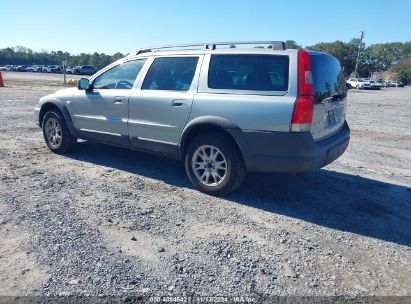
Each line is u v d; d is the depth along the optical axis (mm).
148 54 5719
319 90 4547
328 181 5938
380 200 5188
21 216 4074
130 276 3074
